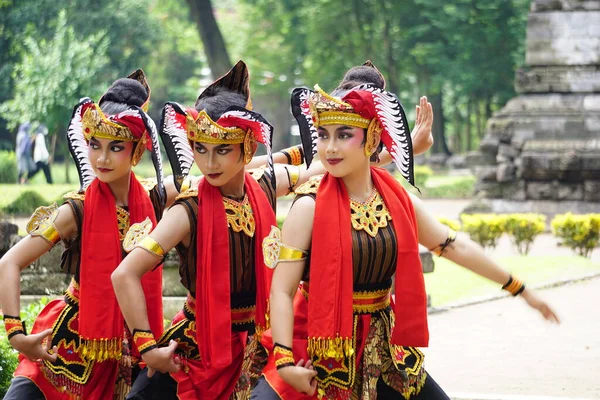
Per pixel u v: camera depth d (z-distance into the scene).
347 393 5.33
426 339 5.38
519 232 19.98
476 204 26.02
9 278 5.74
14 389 5.78
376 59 48.56
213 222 5.53
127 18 47.31
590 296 14.15
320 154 5.32
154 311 5.87
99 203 5.86
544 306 5.68
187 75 58.66
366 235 5.32
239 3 53.19
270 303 5.27
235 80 5.79
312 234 5.26
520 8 44.19
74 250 5.98
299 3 48.56
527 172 25.38
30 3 42.16
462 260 5.65
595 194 25.03
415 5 46.12
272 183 5.92
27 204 25.73
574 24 25.27
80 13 45.19
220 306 5.48
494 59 44.84
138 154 5.89
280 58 50.75
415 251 5.39
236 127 5.47
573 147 25.05
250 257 5.70
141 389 5.64
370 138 5.30
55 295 10.84
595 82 25.25
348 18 46.97
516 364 10.05
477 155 26.09
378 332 5.46
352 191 5.42
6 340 8.10
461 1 43.88
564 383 9.21
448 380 9.39
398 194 5.48
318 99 5.24
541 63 25.55
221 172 5.50
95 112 5.71
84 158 6.19
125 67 47.66
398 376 5.48
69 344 5.86
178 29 55.66
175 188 6.25
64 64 32.66
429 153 63.19
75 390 5.82
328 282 5.19
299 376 5.11
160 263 5.56
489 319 12.63
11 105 34.84
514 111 25.78
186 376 5.57
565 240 19.56
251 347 5.73
